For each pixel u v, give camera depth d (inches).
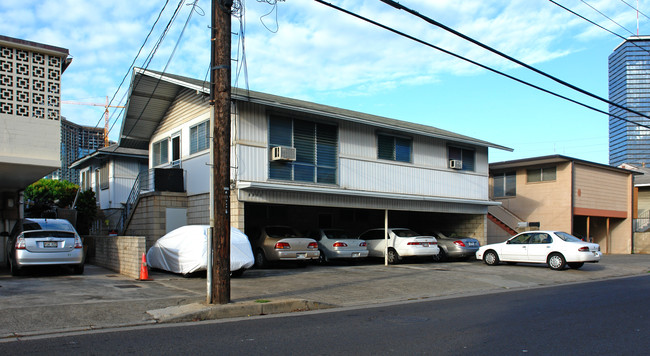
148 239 698.8
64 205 1153.4
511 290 531.2
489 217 1147.3
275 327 309.3
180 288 450.6
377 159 784.3
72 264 519.2
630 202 1289.4
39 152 460.1
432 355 241.1
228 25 371.2
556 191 1114.7
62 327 295.1
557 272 677.3
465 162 941.2
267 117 656.4
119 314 331.3
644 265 847.1
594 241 1364.4
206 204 671.8
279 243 642.2
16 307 334.0
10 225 681.6
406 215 1059.3
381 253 783.1
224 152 366.6
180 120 762.2
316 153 705.0
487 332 295.1
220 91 366.9
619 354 245.6
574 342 269.9
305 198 683.4
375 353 244.2
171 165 784.9
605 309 383.2
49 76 472.7
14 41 449.1
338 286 494.9
